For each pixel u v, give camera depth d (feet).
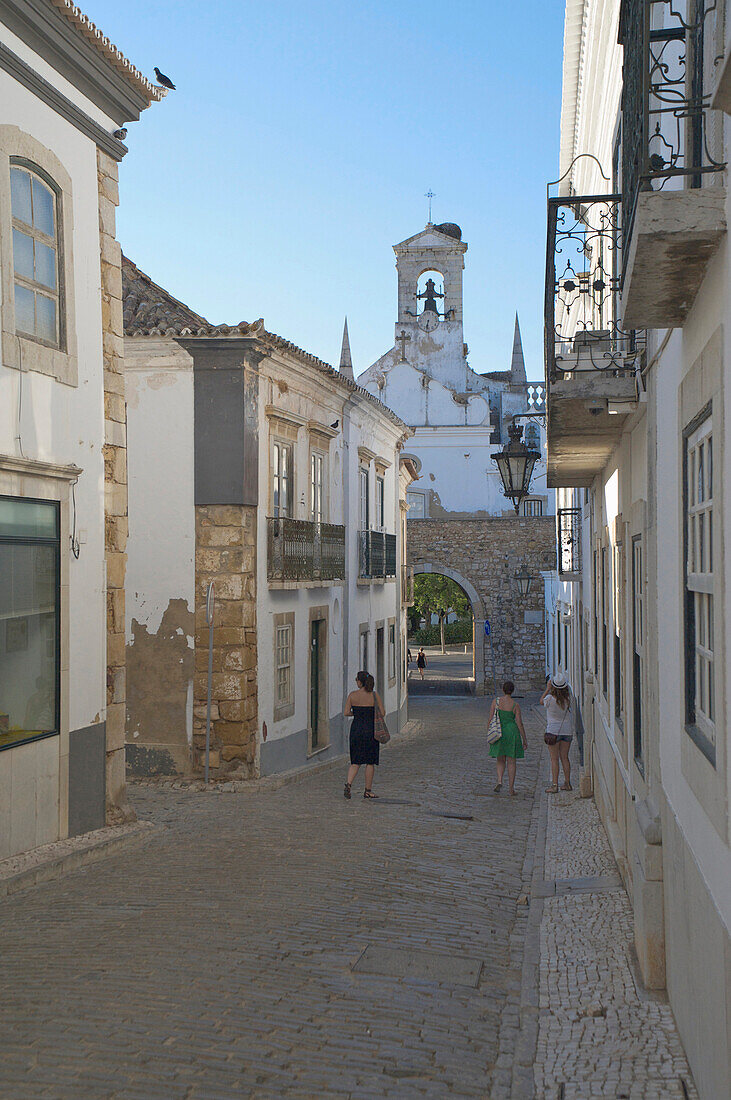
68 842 30.22
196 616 47.60
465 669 156.04
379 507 80.02
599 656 40.19
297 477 55.72
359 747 43.62
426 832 35.19
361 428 71.82
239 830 34.35
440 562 132.05
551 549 130.41
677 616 16.83
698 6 14.32
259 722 49.06
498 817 39.91
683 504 16.12
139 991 18.03
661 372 19.38
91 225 32.81
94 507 32.71
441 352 170.30
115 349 34.14
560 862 31.22
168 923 22.44
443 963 20.92
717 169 12.84
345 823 36.29
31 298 29.66
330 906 24.48
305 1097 14.46
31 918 22.88
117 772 33.78
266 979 19.04
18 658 28.71
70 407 31.27
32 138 29.35
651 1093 14.88
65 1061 15.06
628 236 17.62
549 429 28.60
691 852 15.35
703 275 13.97
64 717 30.71
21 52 28.63
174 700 47.80
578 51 33.81
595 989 19.54
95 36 30.89
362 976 19.75
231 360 47.29
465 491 157.89
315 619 58.80
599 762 39.70
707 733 14.49
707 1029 13.79
